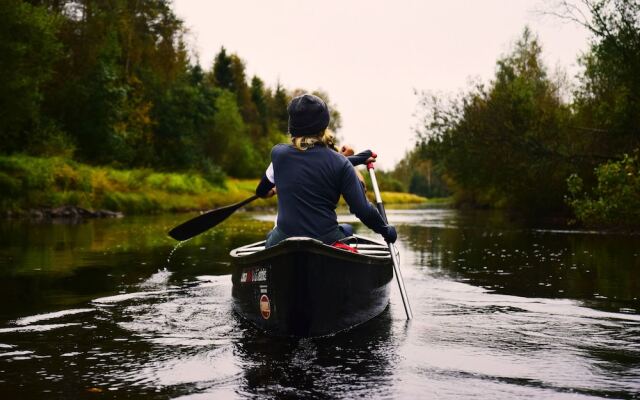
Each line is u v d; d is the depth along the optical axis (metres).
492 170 16.39
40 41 20.08
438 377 2.68
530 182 16.06
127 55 30.31
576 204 11.45
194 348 3.17
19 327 3.66
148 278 5.66
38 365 2.88
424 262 7.03
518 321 3.82
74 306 4.30
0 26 18.94
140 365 2.87
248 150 48.12
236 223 15.78
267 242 3.72
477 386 2.55
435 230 13.24
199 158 37.00
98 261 7.00
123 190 22.45
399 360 2.94
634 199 10.44
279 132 65.88
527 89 15.72
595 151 14.30
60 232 11.69
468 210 29.80
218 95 47.59
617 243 9.45
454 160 16.91
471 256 7.69
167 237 10.56
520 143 15.12
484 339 3.36
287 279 3.12
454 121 16.30
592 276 5.82
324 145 3.67
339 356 3.01
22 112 19.97
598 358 2.98
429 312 4.13
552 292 4.92
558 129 14.76
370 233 12.64
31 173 17.92
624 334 3.48
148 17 31.61
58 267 6.45
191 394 2.46
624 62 12.44
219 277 5.72
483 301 4.52
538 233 11.92
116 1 28.67
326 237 3.51
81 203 19.14
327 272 3.23
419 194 95.75
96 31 26.50
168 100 33.94
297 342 3.29
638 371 2.77
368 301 3.81
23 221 15.65
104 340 3.34
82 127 26.16
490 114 15.41
